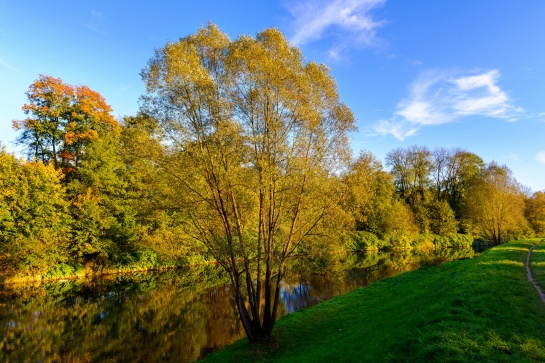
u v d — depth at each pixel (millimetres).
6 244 32500
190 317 25391
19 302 28656
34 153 42500
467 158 88938
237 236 17719
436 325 10773
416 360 9070
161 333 22000
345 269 45812
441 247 79125
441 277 24281
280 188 16547
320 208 17531
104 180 41594
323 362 11906
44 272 36688
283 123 16656
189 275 42656
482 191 62594
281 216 17859
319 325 19156
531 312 11258
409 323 12414
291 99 16359
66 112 42562
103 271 41750
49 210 35625
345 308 22500
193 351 19141
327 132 17531
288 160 16344
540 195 73812
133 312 26609
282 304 28156
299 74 16422
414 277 30109
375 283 31016
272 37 16234
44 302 28969
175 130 16234
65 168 42594
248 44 15922
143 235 44062
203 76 15859
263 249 17328
